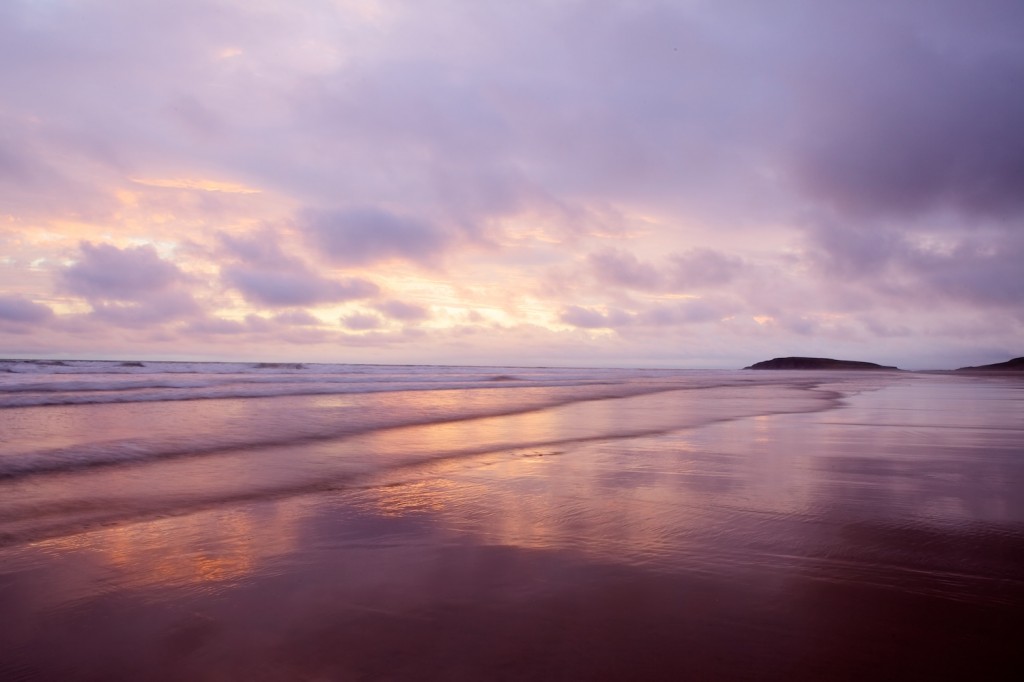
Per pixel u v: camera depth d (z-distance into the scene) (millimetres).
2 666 2850
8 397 15000
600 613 3400
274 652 2988
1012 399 21906
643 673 2748
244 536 4844
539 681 2689
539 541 4715
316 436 10344
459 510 5648
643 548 4516
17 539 4711
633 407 17984
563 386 30797
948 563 4176
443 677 2732
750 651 2953
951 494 6199
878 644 3016
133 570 4098
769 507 5699
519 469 7680
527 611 3438
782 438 10648
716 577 3934
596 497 6137
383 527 5105
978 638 3088
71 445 8664
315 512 5578
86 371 33094
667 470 7562
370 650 2996
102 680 2746
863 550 4434
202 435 9930
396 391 23219
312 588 3791
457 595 3668
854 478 7016
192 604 3559
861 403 19844
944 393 26656
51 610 3471
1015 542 4625
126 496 6074
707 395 25141
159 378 26562
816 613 3379
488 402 18781
